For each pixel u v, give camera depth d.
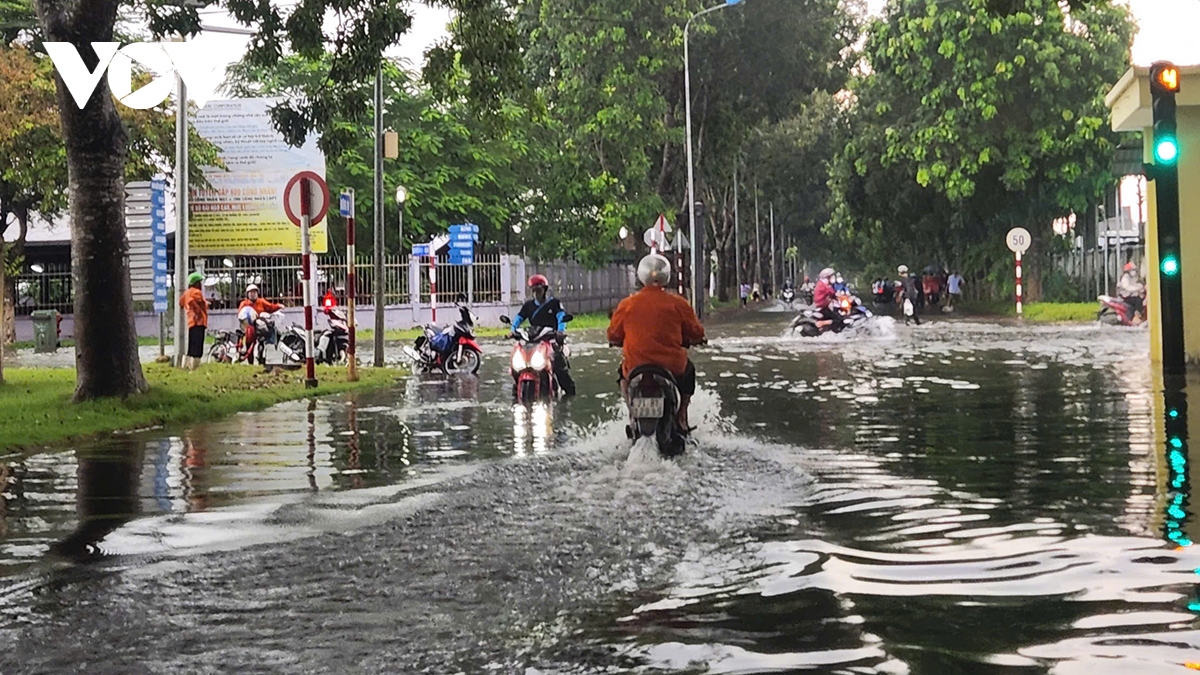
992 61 47.66
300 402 17.61
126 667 5.05
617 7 48.78
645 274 11.17
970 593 5.94
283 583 6.44
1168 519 7.60
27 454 12.10
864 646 5.11
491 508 8.42
